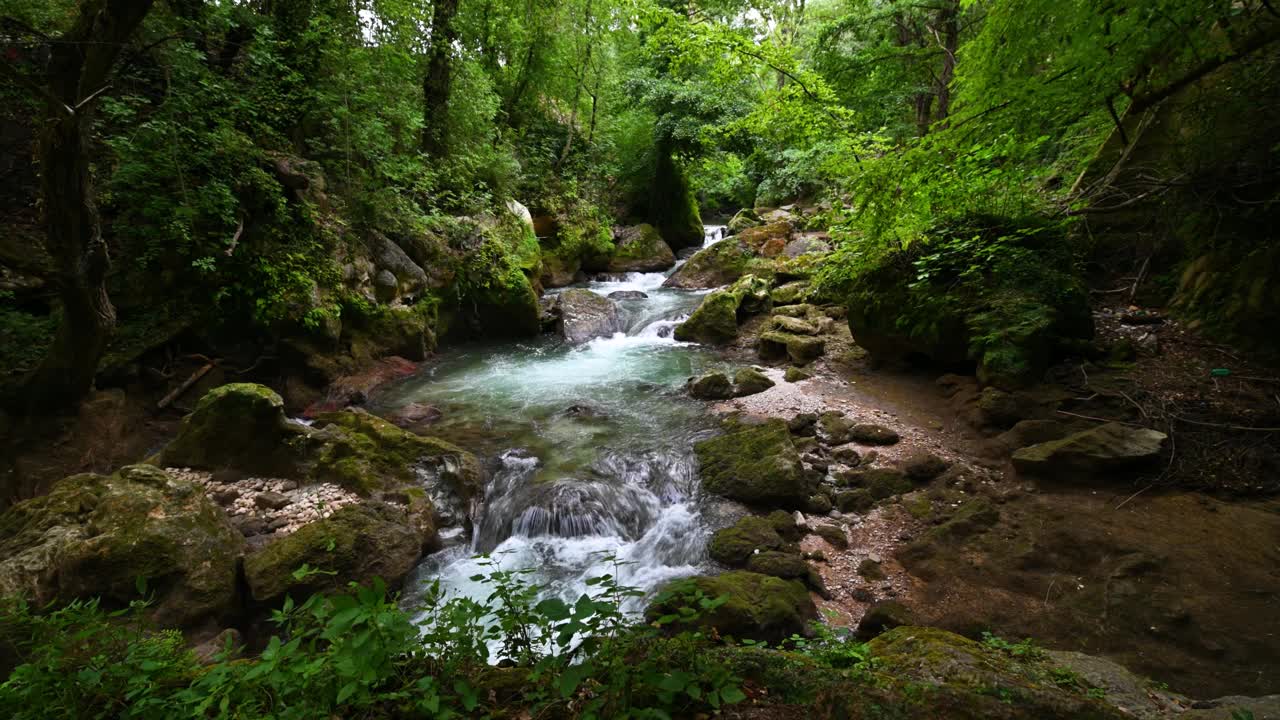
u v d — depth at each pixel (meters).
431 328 12.08
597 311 13.83
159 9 8.19
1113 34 4.20
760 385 9.09
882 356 9.36
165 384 8.26
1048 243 8.04
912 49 13.05
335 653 1.84
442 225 12.51
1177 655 3.88
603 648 2.12
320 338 9.45
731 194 27.77
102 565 4.49
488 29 16.25
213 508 5.33
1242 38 4.63
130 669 2.18
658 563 5.58
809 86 9.82
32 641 2.43
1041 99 5.05
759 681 2.27
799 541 5.67
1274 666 3.69
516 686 2.24
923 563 5.18
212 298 8.64
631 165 22.25
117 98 8.14
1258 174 7.02
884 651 3.22
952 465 6.44
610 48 21.31
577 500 6.33
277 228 9.27
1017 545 5.15
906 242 8.40
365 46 11.77
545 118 20.78
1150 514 5.19
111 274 8.16
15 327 7.09
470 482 6.65
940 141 5.54
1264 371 6.38
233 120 8.73
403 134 11.80
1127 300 8.27
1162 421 6.05
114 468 7.05
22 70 6.84
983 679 2.43
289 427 6.87
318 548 5.07
